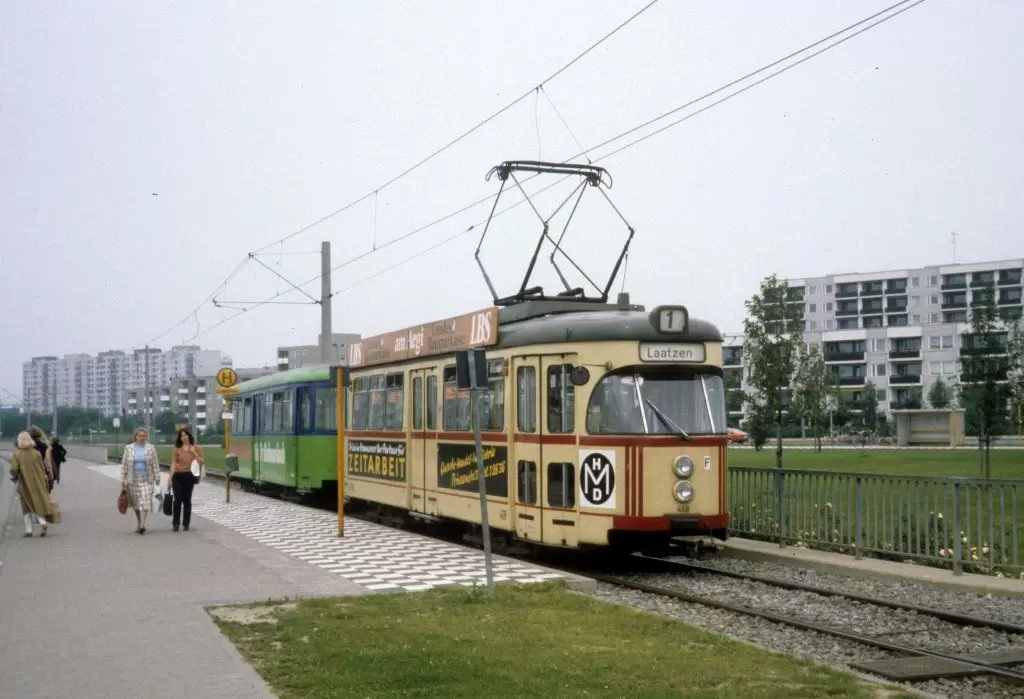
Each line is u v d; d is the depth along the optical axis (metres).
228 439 29.41
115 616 10.50
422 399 19.64
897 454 52.41
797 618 11.23
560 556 16.81
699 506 14.56
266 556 15.59
